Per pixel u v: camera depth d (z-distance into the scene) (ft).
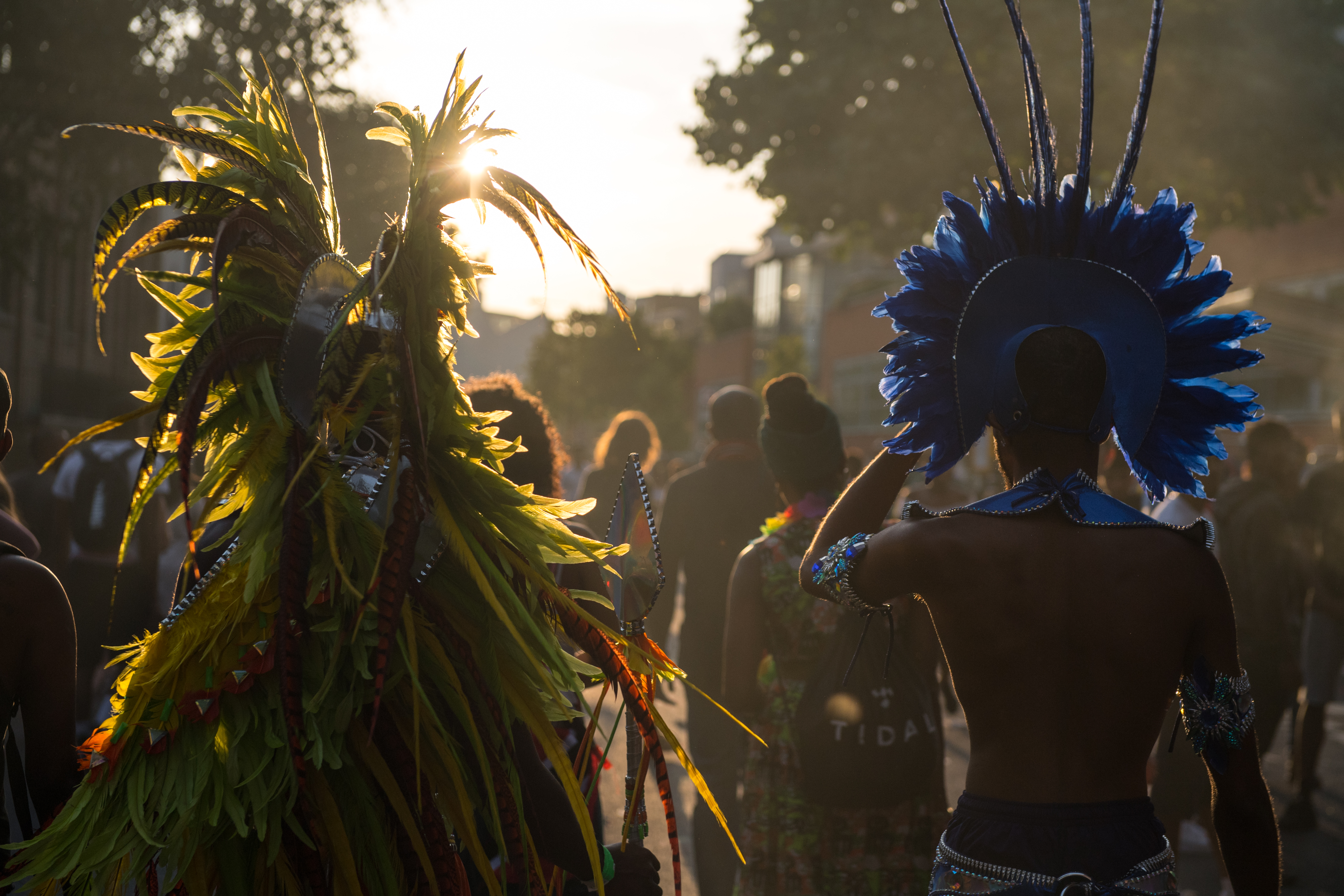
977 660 5.60
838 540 6.31
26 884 5.02
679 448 179.93
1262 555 14.92
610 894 6.29
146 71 44.42
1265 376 63.41
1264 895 5.72
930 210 54.70
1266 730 15.15
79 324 79.36
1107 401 5.73
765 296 168.66
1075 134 48.29
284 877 5.00
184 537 18.88
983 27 48.47
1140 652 5.46
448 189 5.38
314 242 5.55
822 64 52.60
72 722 6.29
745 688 9.17
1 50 43.29
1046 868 5.30
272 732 5.01
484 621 5.62
